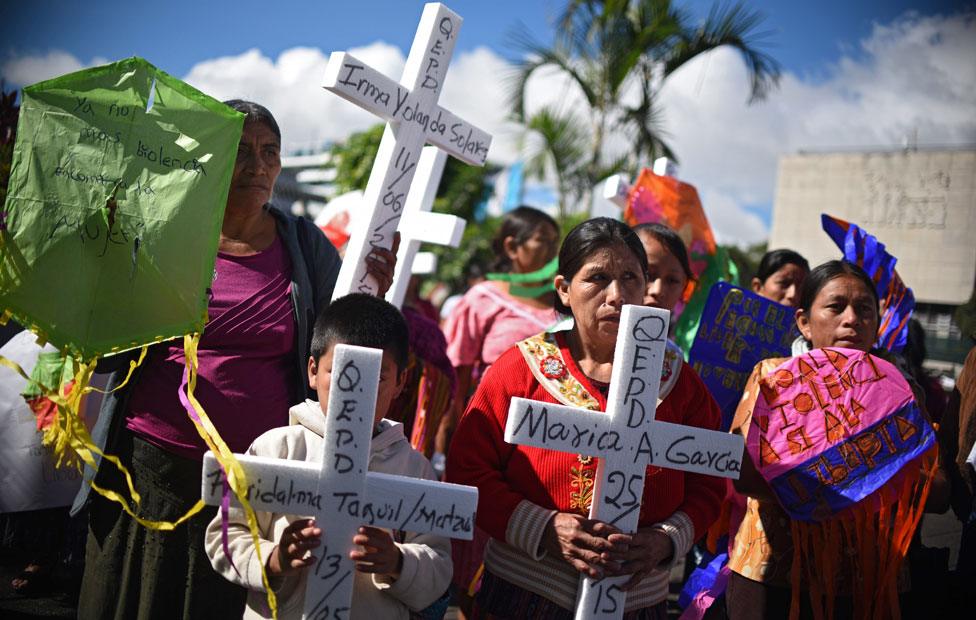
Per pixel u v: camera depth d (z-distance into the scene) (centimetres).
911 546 312
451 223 326
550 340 236
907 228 2756
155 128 210
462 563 366
